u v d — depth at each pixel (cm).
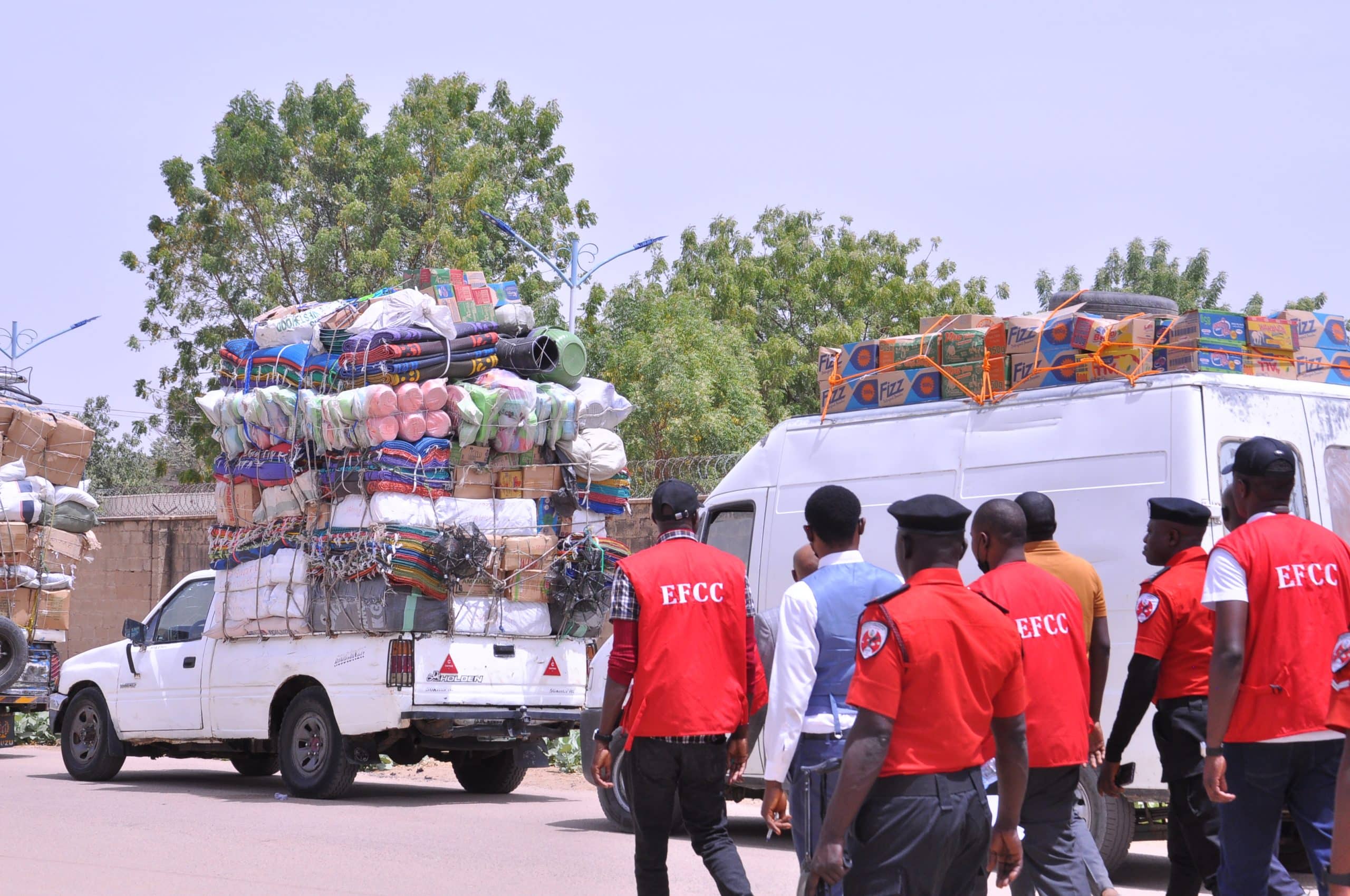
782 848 981
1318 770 503
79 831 984
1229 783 517
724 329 3422
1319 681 503
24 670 1537
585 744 1042
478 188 3281
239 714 1230
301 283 3161
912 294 3934
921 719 430
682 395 2814
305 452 1163
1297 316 895
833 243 4234
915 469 938
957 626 436
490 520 1166
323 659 1166
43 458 1623
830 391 1016
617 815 1023
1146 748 798
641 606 590
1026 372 902
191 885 773
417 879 808
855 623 529
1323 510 834
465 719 1140
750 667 613
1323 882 498
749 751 627
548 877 819
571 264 3231
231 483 1239
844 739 523
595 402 1212
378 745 1169
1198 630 596
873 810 432
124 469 5281
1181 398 814
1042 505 636
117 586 2494
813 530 544
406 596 1120
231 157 3077
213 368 3156
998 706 448
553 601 1183
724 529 1066
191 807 1128
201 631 1296
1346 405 862
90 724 1383
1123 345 857
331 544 1144
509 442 1168
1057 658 566
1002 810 457
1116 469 833
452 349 1168
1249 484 533
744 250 4209
